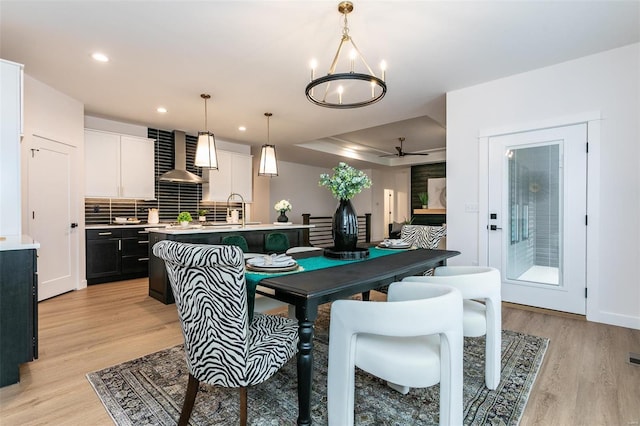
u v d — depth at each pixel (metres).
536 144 3.24
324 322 2.97
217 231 3.93
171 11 2.28
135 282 4.62
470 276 1.78
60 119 3.79
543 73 3.19
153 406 1.67
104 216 5.03
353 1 2.17
